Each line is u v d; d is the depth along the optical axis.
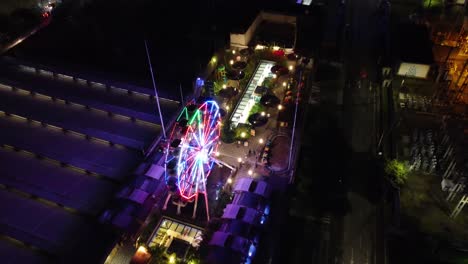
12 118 42.97
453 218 38.44
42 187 35.16
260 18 57.31
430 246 36.44
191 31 57.72
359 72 58.16
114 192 34.69
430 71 52.91
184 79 48.12
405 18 67.31
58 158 37.69
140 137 39.81
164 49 54.81
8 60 51.25
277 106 43.47
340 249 37.47
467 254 35.72
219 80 47.12
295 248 37.66
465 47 57.03
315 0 71.19
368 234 38.50
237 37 52.09
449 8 66.06
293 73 48.00
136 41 57.03
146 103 44.38
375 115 51.47
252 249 29.73
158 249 30.80
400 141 46.09
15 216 32.84
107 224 31.25
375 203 41.09
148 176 34.19
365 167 45.00
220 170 37.69
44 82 47.66
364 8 71.50
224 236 29.91
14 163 37.66
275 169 37.22
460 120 47.19
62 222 32.50
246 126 40.81
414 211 39.22
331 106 52.91
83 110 43.75
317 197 41.94
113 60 53.09
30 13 63.81
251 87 46.81
